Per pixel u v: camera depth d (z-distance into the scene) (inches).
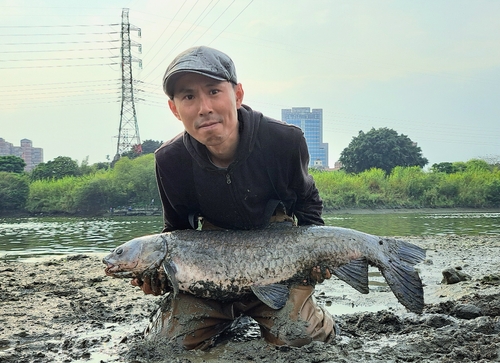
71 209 488.7
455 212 470.0
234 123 43.4
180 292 47.4
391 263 46.7
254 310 48.0
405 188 528.1
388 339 47.8
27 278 86.2
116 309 63.5
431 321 51.4
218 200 47.8
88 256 111.7
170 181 48.2
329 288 75.0
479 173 585.0
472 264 96.2
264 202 48.5
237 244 46.7
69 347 48.3
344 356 42.6
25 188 506.3
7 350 47.8
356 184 513.3
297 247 46.5
